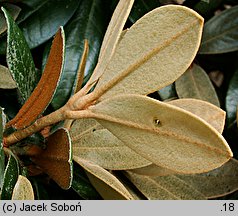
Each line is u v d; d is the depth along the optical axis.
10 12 0.49
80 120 0.46
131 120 0.37
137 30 0.38
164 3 0.56
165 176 0.49
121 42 0.39
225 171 0.51
